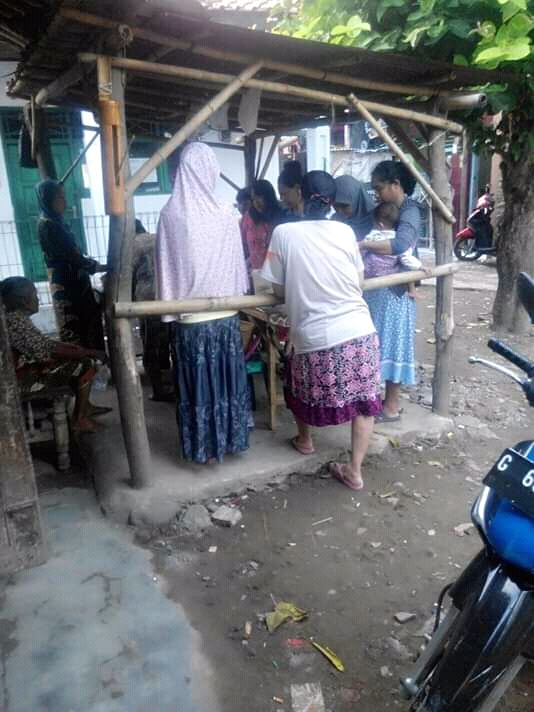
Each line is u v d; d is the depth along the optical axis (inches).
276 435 151.6
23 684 84.4
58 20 94.2
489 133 222.1
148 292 165.9
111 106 103.0
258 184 180.9
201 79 111.9
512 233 245.0
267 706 81.5
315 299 119.5
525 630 62.3
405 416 164.6
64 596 102.0
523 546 59.9
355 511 127.6
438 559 112.3
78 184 330.3
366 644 92.4
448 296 157.6
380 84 134.4
